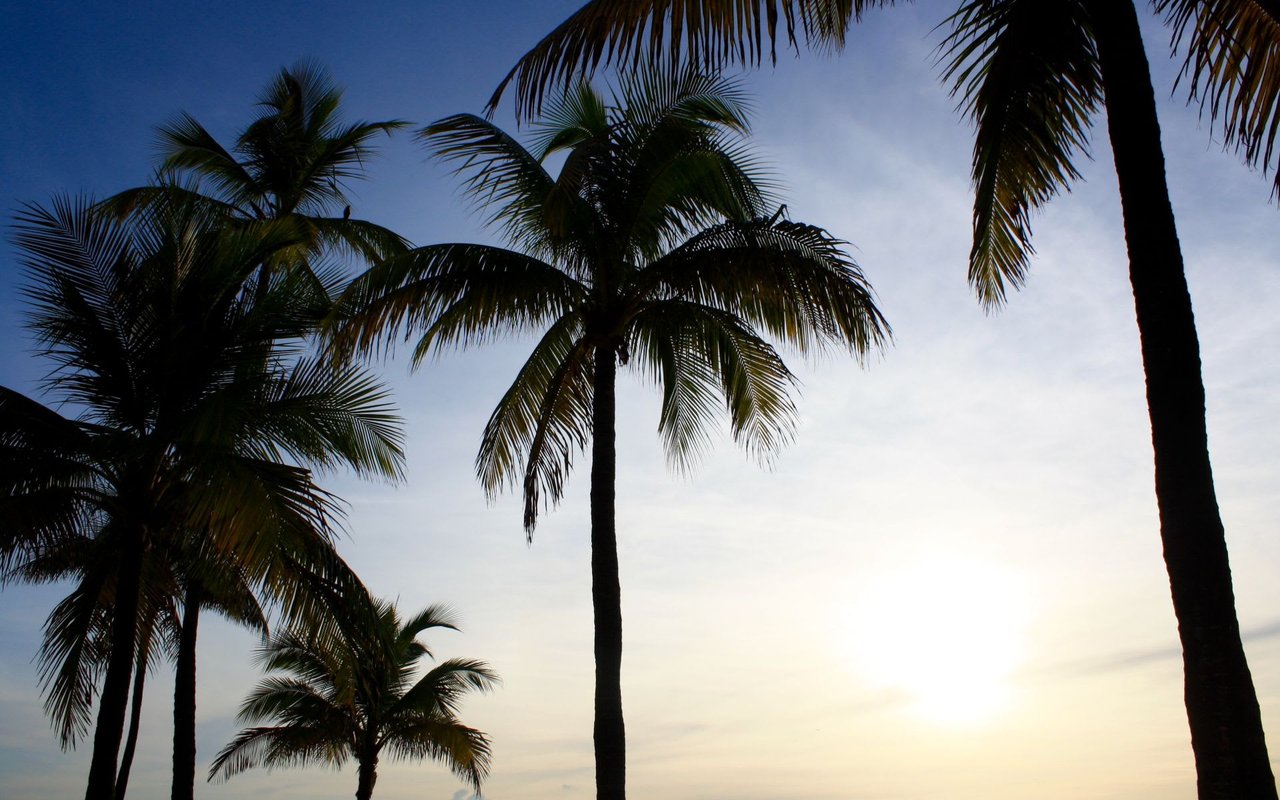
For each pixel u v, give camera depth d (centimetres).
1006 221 845
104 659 1312
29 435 1169
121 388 1244
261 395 1233
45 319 1229
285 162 2091
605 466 1277
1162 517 580
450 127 1322
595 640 1200
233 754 2533
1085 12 762
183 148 2034
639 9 740
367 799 2550
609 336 1325
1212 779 528
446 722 2622
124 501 1214
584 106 1455
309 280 1376
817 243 1221
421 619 2702
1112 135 655
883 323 1206
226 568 1328
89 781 1100
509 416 1424
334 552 1158
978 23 787
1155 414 595
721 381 1495
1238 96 779
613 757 1140
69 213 1241
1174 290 607
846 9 775
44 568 1727
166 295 1256
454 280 1298
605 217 1346
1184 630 557
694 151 1266
